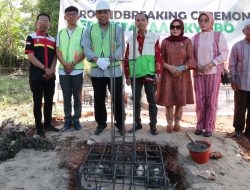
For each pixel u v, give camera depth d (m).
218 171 4.54
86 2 6.82
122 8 6.88
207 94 5.46
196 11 6.91
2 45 12.71
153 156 4.74
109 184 4.36
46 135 5.57
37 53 5.36
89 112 6.98
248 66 5.42
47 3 12.46
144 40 5.32
